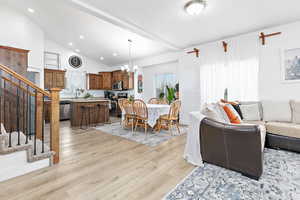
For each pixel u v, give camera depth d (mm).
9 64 2984
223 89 3930
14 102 3057
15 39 3936
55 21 4457
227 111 2564
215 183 1675
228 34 3713
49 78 5789
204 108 2418
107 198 1435
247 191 1530
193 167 2059
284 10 2732
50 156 2068
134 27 3365
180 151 2645
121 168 2025
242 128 1738
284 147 2516
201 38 3973
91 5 2641
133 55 6188
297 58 3027
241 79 3650
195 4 2492
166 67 5914
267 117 3045
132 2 2572
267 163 2117
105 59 7137
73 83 6660
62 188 1580
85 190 1552
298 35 3020
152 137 3506
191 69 4664
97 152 2588
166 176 1830
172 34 3760
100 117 5219
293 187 1584
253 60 3498
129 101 4109
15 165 1804
